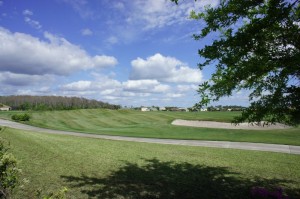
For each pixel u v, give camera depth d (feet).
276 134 108.78
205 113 220.43
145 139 91.40
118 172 38.06
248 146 76.23
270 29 18.58
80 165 40.27
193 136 102.63
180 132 122.52
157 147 67.15
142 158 49.88
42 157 42.19
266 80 19.56
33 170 34.04
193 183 34.01
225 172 40.70
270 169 44.24
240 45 18.43
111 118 205.67
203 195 29.50
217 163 47.80
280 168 45.27
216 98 20.51
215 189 31.81
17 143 50.21
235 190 31.65
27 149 46.37
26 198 24.58
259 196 29.04
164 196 28.73
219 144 79.87
